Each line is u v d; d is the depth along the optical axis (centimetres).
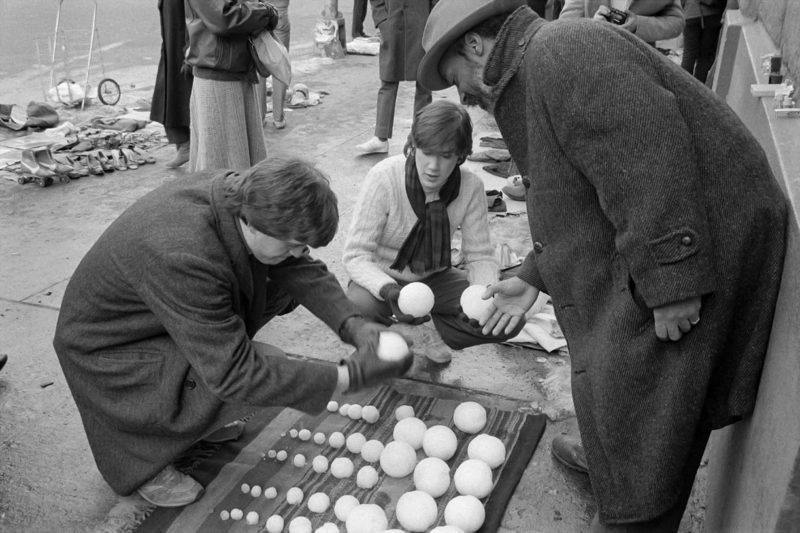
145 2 1466
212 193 217
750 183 172
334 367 221
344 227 479
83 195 541
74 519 246
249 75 455
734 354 183
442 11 191
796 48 221
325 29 1024
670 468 179
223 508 247
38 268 424
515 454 272
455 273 305
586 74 165
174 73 557
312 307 255
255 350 219
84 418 243
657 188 162
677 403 176
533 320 360
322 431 287
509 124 193
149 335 231
